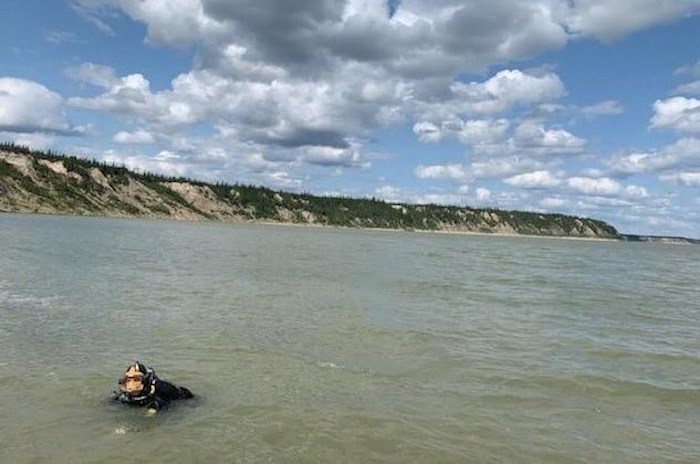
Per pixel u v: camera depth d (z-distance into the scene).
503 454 10.77
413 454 10.57
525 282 43.72
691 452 11.23
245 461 9.98
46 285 28.92
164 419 11.78
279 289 32.31
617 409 13.69
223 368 15.62
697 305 34.50
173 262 45.59
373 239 136.12
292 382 14.67
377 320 23.86
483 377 15.87
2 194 159.62
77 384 13.68
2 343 17.06
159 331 19.69
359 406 13.03
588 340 21.70
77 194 182.62
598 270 64.75
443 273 48.34
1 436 10.62
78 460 9.78
